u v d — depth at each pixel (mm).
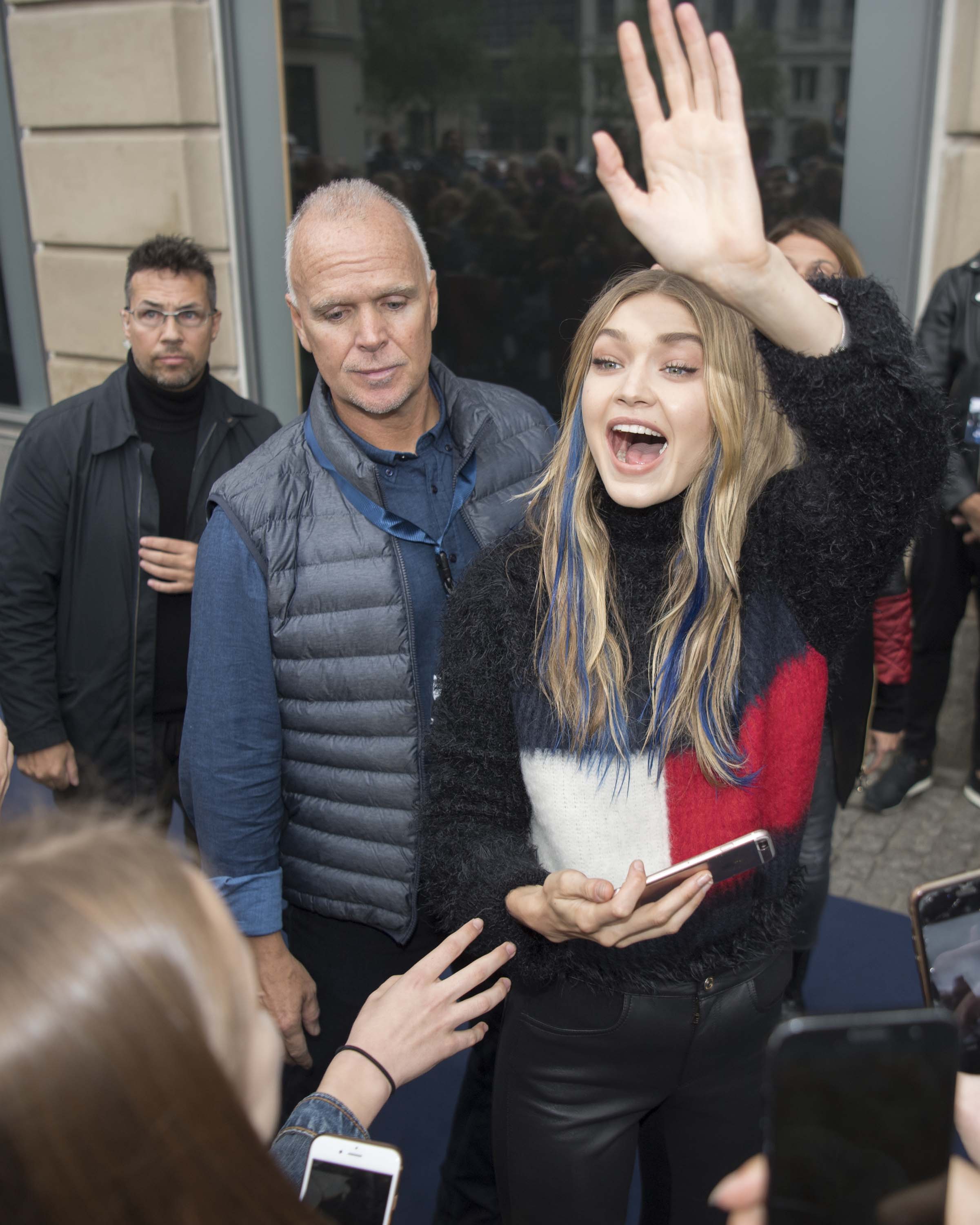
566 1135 1340
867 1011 668
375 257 1567
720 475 1236
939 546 3258
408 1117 2307
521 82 3953
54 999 442
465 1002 1089
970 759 3727
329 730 1662
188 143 4426
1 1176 437
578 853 1300
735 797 1276
